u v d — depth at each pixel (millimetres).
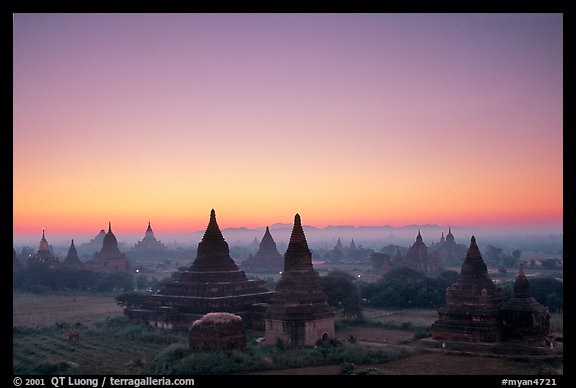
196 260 142625
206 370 90500
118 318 143750
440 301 170125
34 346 112875
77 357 102375
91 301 197750
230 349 99812
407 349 104500
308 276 113688
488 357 99188
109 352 106562
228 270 141875
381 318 151125
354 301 143500
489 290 110500
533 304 106625
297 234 115250
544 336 105312
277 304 111500
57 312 170000
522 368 91062
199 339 100000
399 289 176500
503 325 107750
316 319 110938
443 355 101750
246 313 131125
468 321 108562
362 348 102375
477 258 112438
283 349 105938
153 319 135000
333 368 93812
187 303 134500
